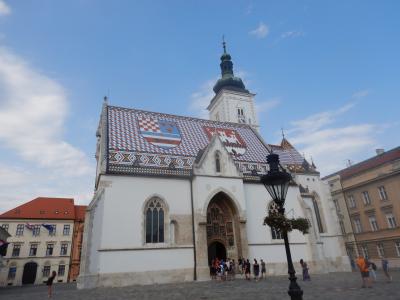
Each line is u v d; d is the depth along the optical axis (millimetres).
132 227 34219
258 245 40250
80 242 80312
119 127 42750
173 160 41062
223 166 40500
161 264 34000
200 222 36531
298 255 42125
